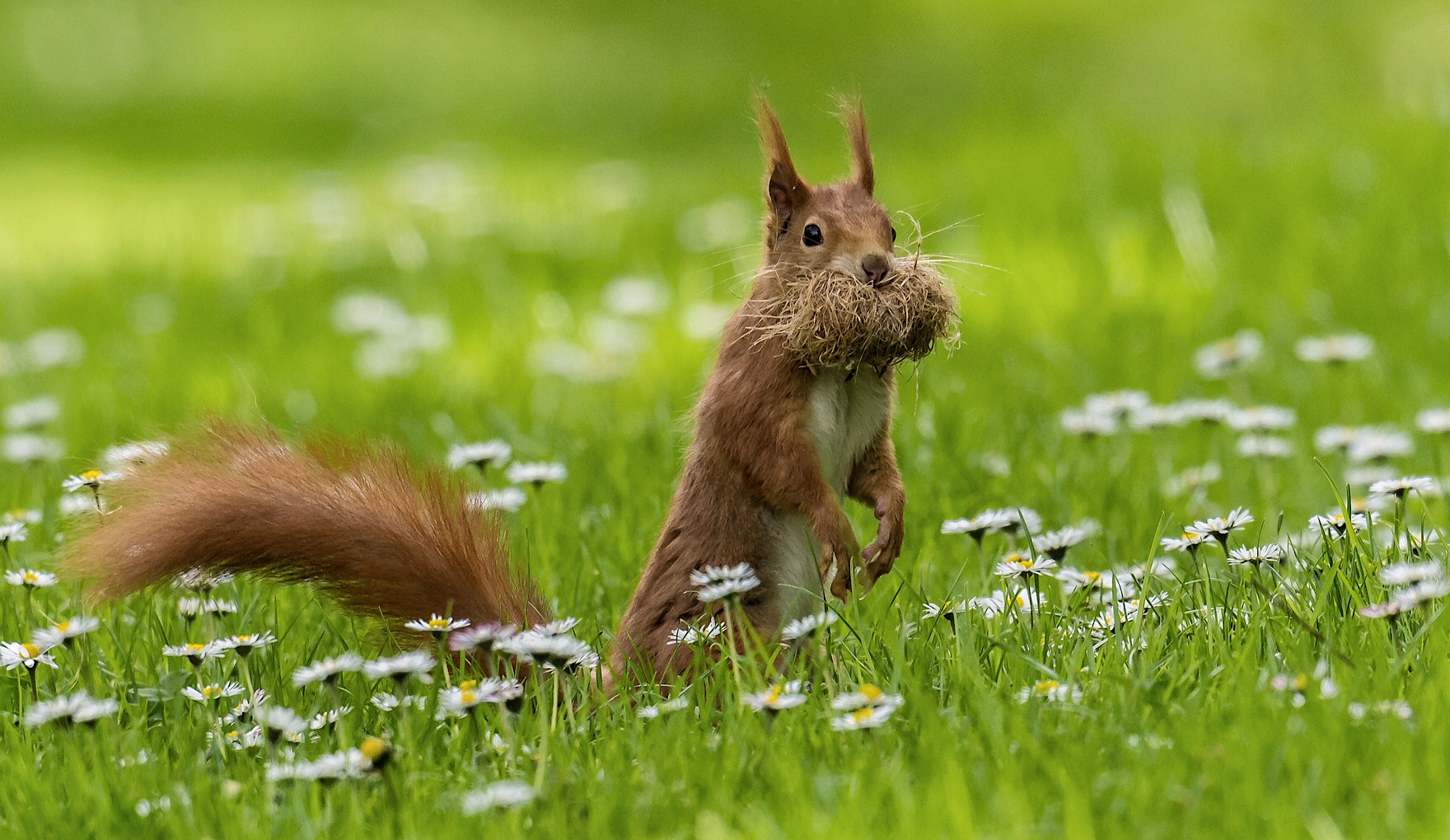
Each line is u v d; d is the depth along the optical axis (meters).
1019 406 11.57
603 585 8.11
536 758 5.56
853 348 6.59
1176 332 13.49
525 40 41.69
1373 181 16.42
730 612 6.74
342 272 19.38
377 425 12.59
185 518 6.71
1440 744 4.89
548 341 15.15
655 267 18.09
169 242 22.59
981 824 4.72
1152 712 5.45
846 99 7.55
